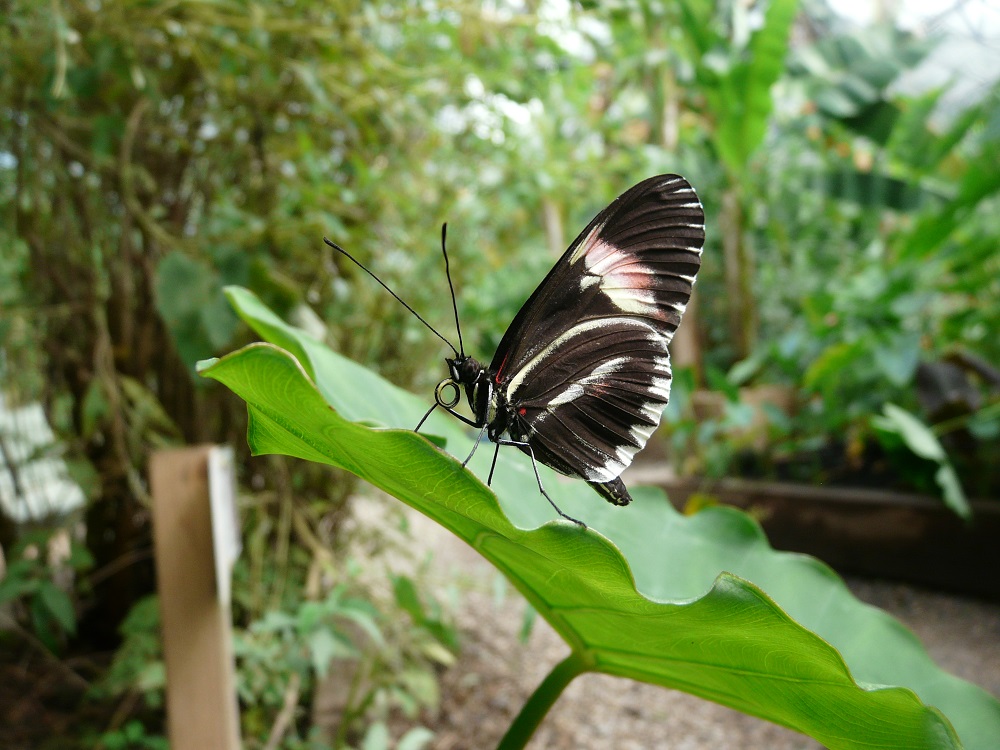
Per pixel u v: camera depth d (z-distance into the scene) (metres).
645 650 0.09
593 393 0.11
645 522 0.12
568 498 0.12
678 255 0.11
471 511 0.07
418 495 0.07
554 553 0.07
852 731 0.08
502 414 0.11
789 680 0.07
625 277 0.11
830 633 0.11
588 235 0.11
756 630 0.07
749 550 0.12
